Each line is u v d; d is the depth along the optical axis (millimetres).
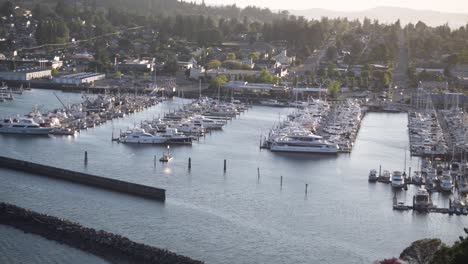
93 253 126188
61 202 153500
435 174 187625
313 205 161375
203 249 132125
